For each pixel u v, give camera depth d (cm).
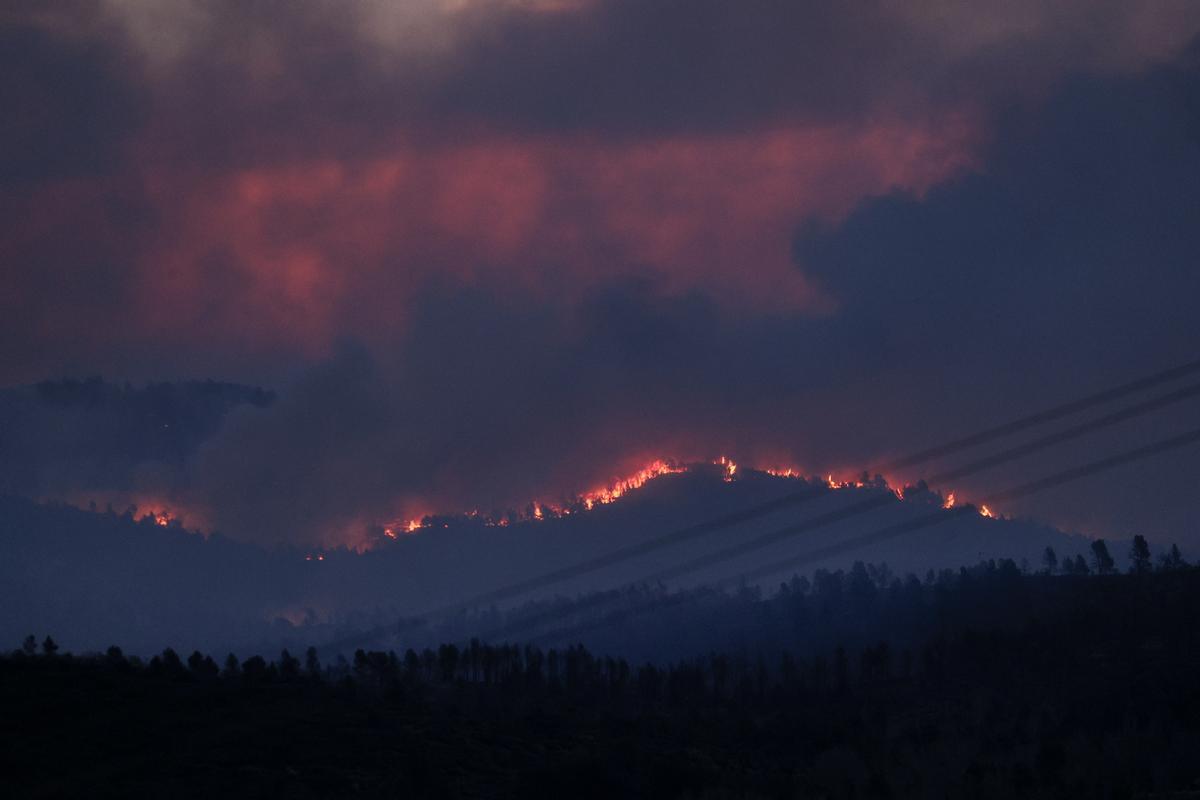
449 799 19038
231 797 18150
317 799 18475
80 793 17988
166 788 18312
